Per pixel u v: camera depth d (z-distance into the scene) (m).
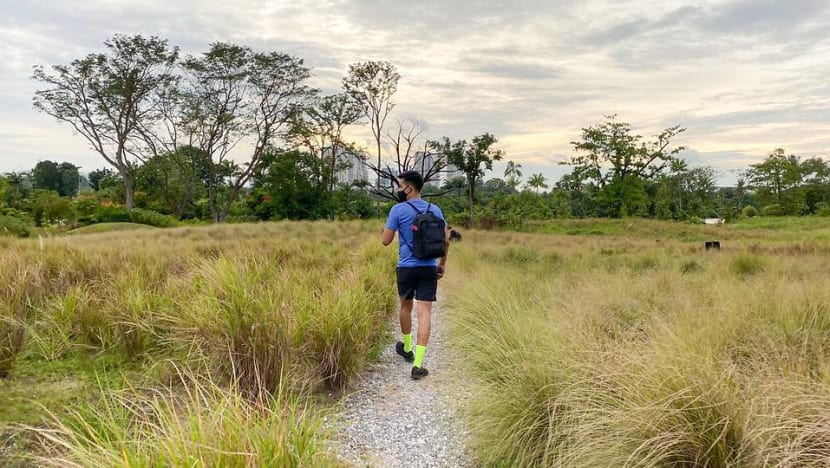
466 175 43.38
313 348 3.56
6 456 2.34
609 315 4.70
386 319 5.73
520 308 4.89
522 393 2.78
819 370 2.80
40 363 3.65
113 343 3.96
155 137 47.47
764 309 4.55
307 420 2.24
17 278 4.90
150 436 2.01
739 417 2.07
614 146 49.31
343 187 50.59
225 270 4.31
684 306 4.79
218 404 2.16
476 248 15.00
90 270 6.02
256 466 1.70
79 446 1.85
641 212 53.00
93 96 43.59
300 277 5.87
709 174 72.88
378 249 9.52
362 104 47.06
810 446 1.93
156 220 40.47
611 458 2.14
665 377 2.32
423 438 2.81
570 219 44.41
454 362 4.24
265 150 48.47
